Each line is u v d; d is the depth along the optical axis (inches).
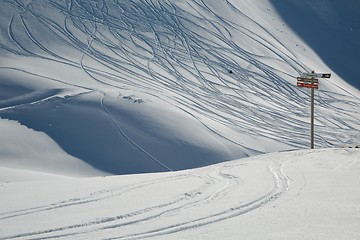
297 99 3095.5
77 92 2496.3
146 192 693.9
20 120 2217.0
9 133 2073.1
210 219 502.0
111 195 676.7
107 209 578.9
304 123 2726.4
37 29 3270.2
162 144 2126.0
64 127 2196.1
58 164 1919.3
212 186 733.3
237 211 537.6
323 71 3745.1
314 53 4087.1
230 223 475.5
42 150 2004.2
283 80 3289.9
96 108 2341.3
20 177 1376.7
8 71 2699.3
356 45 4458.7
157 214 543.5
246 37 3737.7
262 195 631.8
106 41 3265.3
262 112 2741.1
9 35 3152.1
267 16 4382.4
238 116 2605.8
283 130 2554.1
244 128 2454.5
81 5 3656.5
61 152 2017.7
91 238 446.9
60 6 3597.4
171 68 3068.4
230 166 978.1
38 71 2746.1
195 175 866.8
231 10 4077.3
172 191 696.4
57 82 2632.9
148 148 2098.9
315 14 4741.6
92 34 3319.4
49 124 2208.4
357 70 4114.2
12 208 600.7
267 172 857.5
